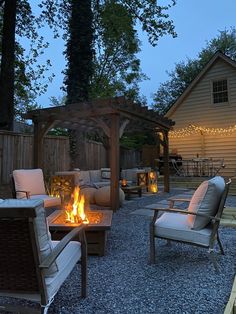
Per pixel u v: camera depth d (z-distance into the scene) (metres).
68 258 2.32
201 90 13.51
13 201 1.89
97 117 6.82
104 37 15.17
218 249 3.84
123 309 2.36
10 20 9.62
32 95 17.16
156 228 3.38
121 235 4.60
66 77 9.58
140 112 7.47
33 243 1.81
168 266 3.28
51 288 1.97
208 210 3.18
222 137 12.91
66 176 7.49
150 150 14.66
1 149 8.11
